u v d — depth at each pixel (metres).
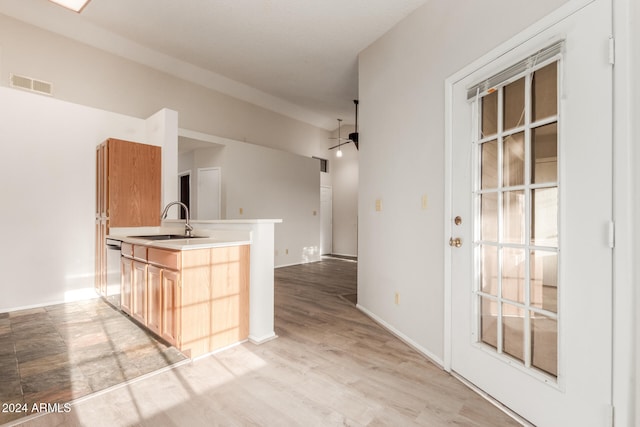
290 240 7.12
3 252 3.35
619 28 1.25
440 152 2.33
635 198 1.21
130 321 3.07
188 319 2.26
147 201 3.86
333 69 4.94
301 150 8.09
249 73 5.26
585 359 1.35
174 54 4.73
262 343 2.61
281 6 3.28
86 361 2.24
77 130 3.86
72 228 3.79
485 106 1.95
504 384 1.74
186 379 2.02
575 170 1.40
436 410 1.71
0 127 3.34
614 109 1.26
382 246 3.15
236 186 6.08
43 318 3.14
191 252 2.28
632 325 1.21
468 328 2.01
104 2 3.50
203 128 5.88
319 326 3.05
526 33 1.63
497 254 1.83
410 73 2.76
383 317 3.09
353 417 1.65
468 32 2.07
